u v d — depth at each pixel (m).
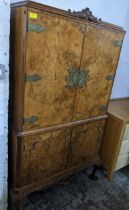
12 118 1.39
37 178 1.58
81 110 1.65
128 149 2.09
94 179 2.07
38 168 1.55
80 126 1.70
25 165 1.45
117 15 2.21
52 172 1.67
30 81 1.24
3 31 1.08
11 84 1.33
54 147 1.58
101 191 1.93
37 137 1.42
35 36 1.15
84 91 1.59
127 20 2.32
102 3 2.02
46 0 1.67
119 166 2.11
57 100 1.43
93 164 2.01
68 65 1.38
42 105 1.36
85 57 1.47
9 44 1.20
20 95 1.25
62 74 1.38
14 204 1.50
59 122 1.53
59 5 1.75
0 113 1.23
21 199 1.51
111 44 1.61
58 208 1.68
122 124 1.85
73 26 1.30
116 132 1.92
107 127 2.02
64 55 1.33
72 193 1.86
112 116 1.95
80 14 1.31
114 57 1.69
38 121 1.39
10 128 1.42
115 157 1.98
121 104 2.38
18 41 1.17
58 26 1.22
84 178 2.08
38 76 1.26
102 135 2.00
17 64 1.22
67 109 1.54
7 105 1.25
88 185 1.99
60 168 1.73
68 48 1.33
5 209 1.54
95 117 1.80
